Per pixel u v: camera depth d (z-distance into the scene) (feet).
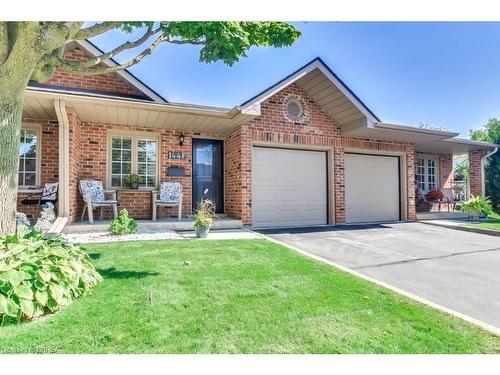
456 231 28.99
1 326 8.43
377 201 36.24
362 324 9.33
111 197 28.04
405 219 36.94
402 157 37.45
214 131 31.35
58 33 12.93
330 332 8.79
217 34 14.78
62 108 21.68
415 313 10.23
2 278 8.85
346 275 14.15
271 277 13.35
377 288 12.54
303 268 14.90
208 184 32.07
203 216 23.03
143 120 27.22
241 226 28.22
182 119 26.91
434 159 47.42
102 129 28.12
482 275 15.17
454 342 8.53
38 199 24.91
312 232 27.09
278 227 30.25
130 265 14.51
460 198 49.75
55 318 9.00
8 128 12.42
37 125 26.76
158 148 30.17
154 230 25.25
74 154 24.34
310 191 32.37
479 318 10.55
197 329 8.67
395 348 8.14
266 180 30.53
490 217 40.14
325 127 32.63
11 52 12.30
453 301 11.96
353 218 34.83
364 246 21.56
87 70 15.06
